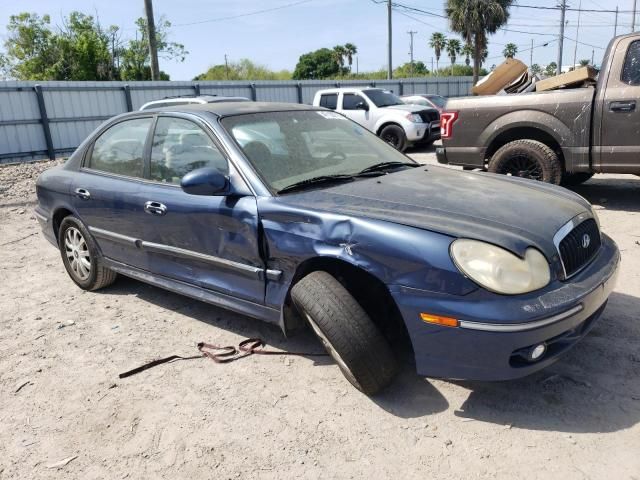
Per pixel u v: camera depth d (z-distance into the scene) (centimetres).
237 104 409
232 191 335
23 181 1184
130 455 268
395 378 305
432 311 259
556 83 671
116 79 3841
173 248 375
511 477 239
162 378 333
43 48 3741
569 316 259
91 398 317
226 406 301
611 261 312
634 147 600
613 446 253
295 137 380
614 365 316
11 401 319
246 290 338
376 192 321
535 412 280
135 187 399
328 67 6638
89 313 437
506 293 250
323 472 249
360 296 303
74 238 477
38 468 263
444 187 334
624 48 598
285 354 351
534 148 654
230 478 249
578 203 333
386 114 1427
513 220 282
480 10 3203
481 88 814
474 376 260
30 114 1711
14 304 466
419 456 255
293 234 303
